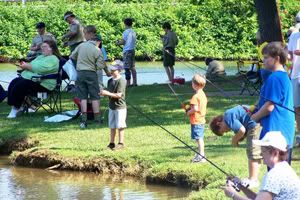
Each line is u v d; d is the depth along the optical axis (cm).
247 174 1301
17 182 1508
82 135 1773
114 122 1609
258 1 2361
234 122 1180
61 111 2106
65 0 4678
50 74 2102
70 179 1524
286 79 1071
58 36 4419
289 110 1039
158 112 2045
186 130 1758
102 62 1912
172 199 1337
